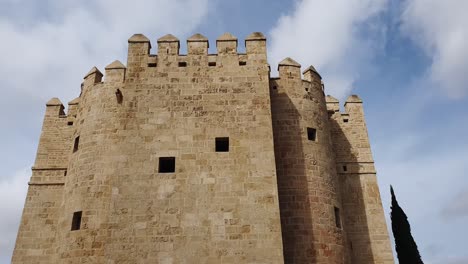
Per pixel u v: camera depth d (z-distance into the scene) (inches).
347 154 1058.1
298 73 984.9
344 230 896.9
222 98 860.0
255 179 781.9
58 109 1055.6
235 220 746.2
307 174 876.0
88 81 967.6
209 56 905.5
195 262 711.7
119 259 713.0
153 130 823.7
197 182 777.6
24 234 908.6
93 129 888.3
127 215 746.8
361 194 1014.4
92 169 844.6
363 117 1105.4
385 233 976.9
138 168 786.8
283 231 820.6
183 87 869.2
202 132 824.3
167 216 746.2
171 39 920.3
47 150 1003.9
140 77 877.2
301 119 929.5
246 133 826.2
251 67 895.1
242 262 714.2
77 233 792.3
